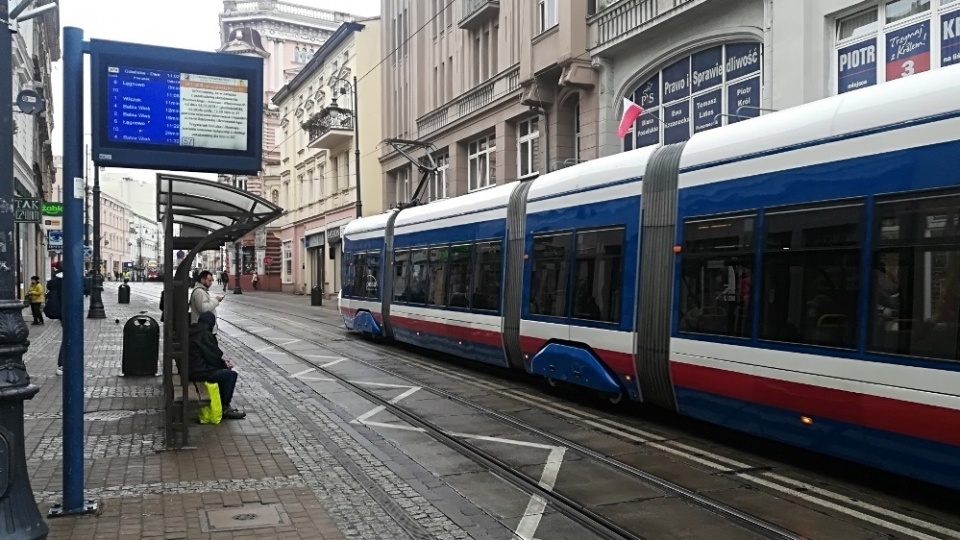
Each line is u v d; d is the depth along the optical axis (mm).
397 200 35344
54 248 22484
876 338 5758
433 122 29375
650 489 6266
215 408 8562
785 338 6582
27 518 3945
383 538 4996
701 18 15867
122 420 8680
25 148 29188
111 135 5672
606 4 18688
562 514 5664
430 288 14609
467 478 6633
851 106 6223
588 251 9602
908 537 5062
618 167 9195
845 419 5996
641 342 8438
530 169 23016
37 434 7934
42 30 32656
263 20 61781
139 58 5781
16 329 3934
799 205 6559
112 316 28594
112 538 4863
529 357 11016
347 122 40406
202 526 5125
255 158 6176
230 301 41188
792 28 13359
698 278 7691
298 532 5047
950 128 5375
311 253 49938
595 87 19125
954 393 5148
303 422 8820
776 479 6500
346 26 39844
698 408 7777
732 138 7461
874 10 12336
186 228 11000
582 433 8375
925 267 5434
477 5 24969
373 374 12969
